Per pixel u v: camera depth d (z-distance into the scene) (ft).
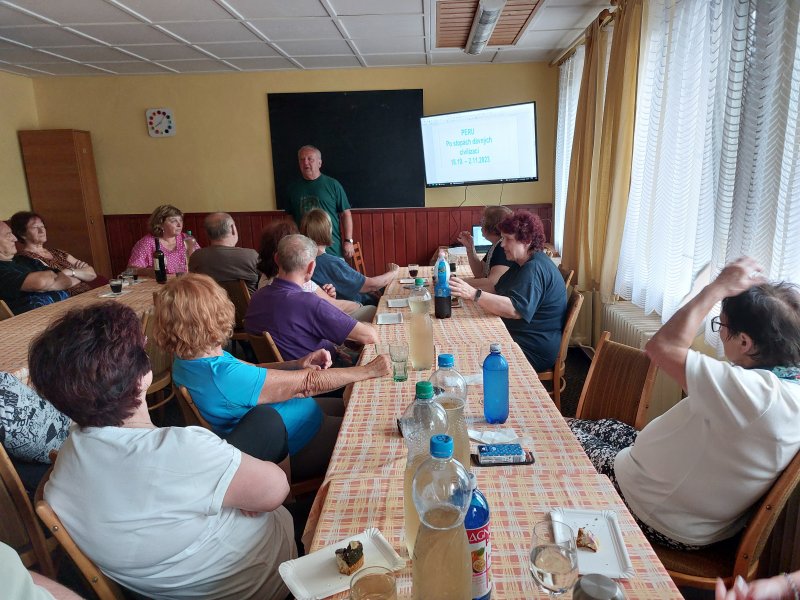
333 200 15.51
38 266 12.09
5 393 5.39
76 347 3.23
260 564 3.84
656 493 4.57
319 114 17.46
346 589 2.93
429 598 2.39
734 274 4.36
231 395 5.11
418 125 17.38
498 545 3.20
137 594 3.60
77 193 17.25
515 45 14.57
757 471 4.00
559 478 3.89
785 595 3.26
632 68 10.19
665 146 9.09
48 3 10.18
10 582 2.59
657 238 9.39
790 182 5.96
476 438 4.44
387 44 13.98
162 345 5.01
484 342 7.10
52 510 3.25
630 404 6.07
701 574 4.40
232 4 10.44
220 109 17.63
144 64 15.74
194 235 18.58
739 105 6.71
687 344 4.22
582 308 13.06
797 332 3.93
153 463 3.28
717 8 7.36
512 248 8.76
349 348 10.14
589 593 2.18
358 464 4.18
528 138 15.58
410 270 11.85
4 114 16.44
